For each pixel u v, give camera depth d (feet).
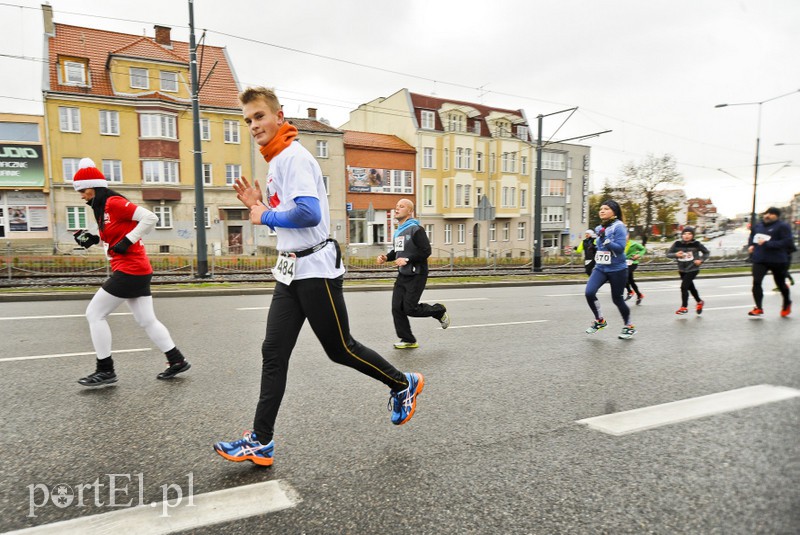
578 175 172.76
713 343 20.79
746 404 12.51
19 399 12.34
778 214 28.43
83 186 13.24
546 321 26.94
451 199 132.67
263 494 7.82
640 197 151.23
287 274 8.89
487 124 143.64
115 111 95.04
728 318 28.55
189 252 58.39
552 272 76.28
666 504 7.67
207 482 8.21
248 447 8.66
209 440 9.98
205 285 42.52
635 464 9.07
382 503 7.61
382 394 13.24
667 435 10.48
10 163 92.38
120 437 10.07
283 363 9.04
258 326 23.63
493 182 142.82
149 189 96.68
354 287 44.86
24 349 17.75
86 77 94.07
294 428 10.71
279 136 8.81
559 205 164.25
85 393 12.92
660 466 8.99
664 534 6.86
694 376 15.34
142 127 96.73
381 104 140.46
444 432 10.57
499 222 145.79
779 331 23.90
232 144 105.50
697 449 9.75
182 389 13.35
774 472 8.77
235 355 17.46
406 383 10.39
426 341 21.01
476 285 52.24
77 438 9.98
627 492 8.04
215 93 104.78
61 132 91.61
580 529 6.97
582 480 8.44
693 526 7.06
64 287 38.34
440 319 20.75
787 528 7.01
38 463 8.84
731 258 107.14
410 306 19.06
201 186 48.73
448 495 7.88
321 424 10.97
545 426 10.97
